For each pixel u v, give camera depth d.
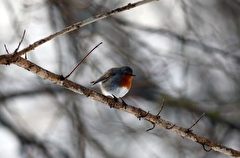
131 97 17.58
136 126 15.98
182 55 15.62
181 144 15.70
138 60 15.23
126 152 15.89
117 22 15.51
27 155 15.09
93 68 14.51
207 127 17.17
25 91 16.89
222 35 16.91
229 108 16.59
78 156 13.81
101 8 14.71
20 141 16.02
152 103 18.39
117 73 10.27
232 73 15.56
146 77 15.89
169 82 15.82
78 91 7.61
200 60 15.70
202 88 17.30
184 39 15.90
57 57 14.13
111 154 15.27
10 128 16.89
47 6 14.11
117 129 15.74
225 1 17.12
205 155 16.08
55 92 16.42
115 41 15.91
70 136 14.32
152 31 16.20
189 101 16.14
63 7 13.96
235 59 16.14
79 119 14.10
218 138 17.39
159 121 8.06
